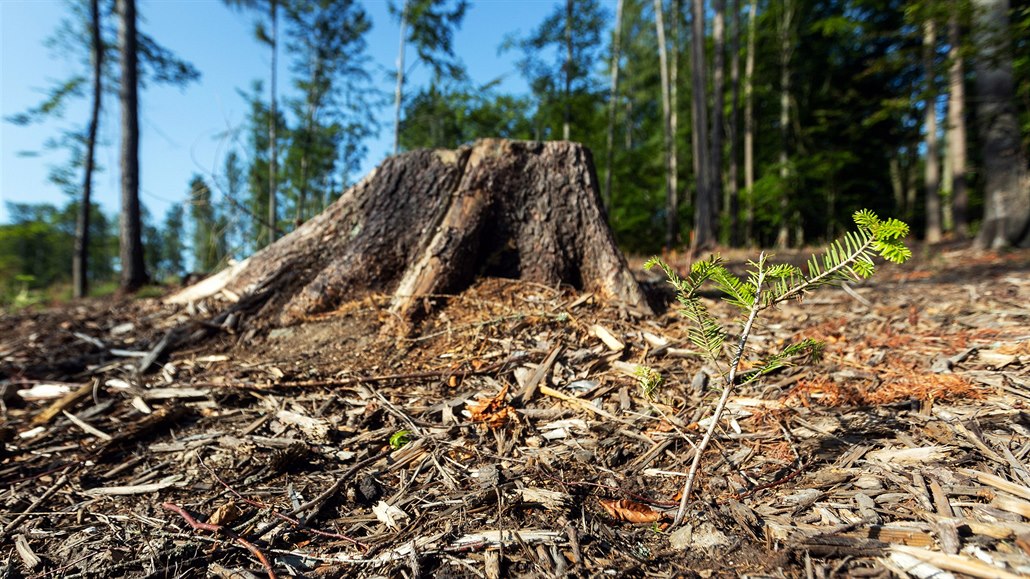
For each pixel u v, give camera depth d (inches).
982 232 257.0
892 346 99.0
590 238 133.2
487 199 133.5
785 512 55.8
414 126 532.7
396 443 77.6
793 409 77.9
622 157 646.5
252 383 96.8
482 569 51.1
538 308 118.0
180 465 75.4
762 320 122.4
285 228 222.7
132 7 327.3
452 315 116.6
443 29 459.5
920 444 64.4
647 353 100.7
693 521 56.2
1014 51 232.5
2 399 100.3
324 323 118.7
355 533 58.7
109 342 128.4
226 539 58.1
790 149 649.0
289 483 69.7
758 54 644.7
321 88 588.1
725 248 380.8
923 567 44.9
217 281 158.1
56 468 75.5
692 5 465.1
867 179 663.8
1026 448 60.0
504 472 68.5
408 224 133.6
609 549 53.3
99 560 54.9
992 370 82.4
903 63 285.9
